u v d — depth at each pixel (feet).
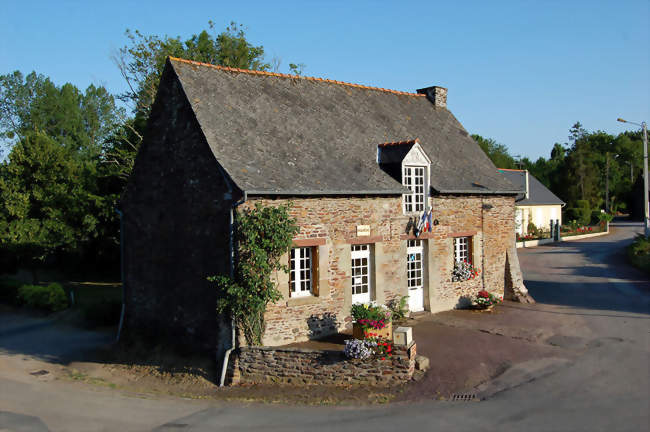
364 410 31.76
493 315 53.36
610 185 243.60
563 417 28.43
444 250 54.90
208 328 42.91
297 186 42.04
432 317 52.26
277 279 41.70
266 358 38.22
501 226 60.59
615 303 58.70
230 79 50.52
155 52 96.02
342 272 45.75
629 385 32.96
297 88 55.47
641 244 94.68
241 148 43.68
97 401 36.24
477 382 35.19
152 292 50.42
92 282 98.12
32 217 87.86
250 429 29.50
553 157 288.51
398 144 51.26
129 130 97.09
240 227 39.40
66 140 175.94
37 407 34.99
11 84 177.27
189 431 29.68
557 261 94.79
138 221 52.60
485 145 209.05
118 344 52.11
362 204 47.19
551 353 40.68
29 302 72.95
